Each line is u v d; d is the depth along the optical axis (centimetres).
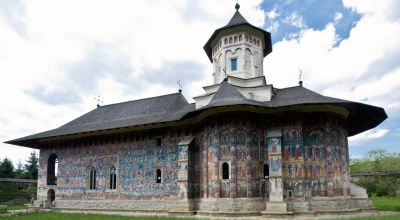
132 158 3941
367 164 9412
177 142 3678
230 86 3338
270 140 3117
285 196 3059
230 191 3080
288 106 3050
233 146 3150
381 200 4966
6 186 6900
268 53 4381
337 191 3089
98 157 4200
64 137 4391
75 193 4272
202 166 3406
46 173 4606
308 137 3153
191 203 3341
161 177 3694
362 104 3036
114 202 3944
